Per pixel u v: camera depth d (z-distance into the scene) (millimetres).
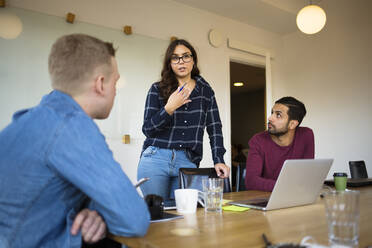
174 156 1867
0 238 771
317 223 940
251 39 4652
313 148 2094
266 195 1573
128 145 3314
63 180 798
